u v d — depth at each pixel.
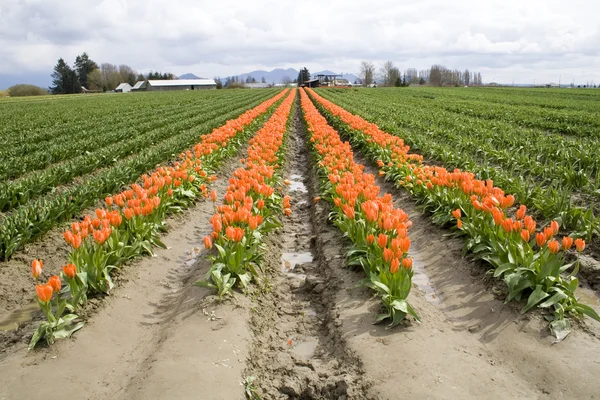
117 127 26.55
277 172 14.49
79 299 5.88
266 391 4.77
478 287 6.52
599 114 30.88
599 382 4.39
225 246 6.80
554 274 5.64
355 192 7.99
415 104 47.62
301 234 9.79
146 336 5.79
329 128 19.56
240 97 69.88
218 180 14.14
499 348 5.16
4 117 36.84
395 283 5.62
